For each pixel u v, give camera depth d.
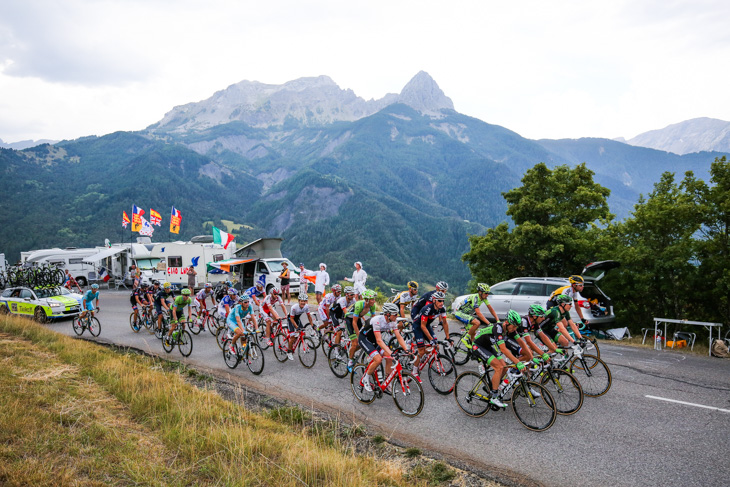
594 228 16.30
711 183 11.83
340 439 6.05
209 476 4.84
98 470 4.80
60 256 35.91
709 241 11.28
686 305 12.27
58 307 17.42
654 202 12.76
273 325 10.85
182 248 27.66
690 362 9.38
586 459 5.21
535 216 18.02
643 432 5.86
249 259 23.73
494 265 18.81
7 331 13.47
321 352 11.21
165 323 11.97
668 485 4.58
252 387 8.62
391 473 4.93
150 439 5.81
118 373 8.58
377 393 7.28
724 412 6.46
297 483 4.66
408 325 9.10
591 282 11.63
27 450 5.14
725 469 4.85
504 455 5.42
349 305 8.86
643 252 12.20
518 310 12.23
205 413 6.53
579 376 7.54
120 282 34.12
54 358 9.98
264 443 5.55
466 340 7.02
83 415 6.36
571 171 18.30
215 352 11.75
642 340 11.66
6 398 6.66
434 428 6.36
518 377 6.18
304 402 7.69
